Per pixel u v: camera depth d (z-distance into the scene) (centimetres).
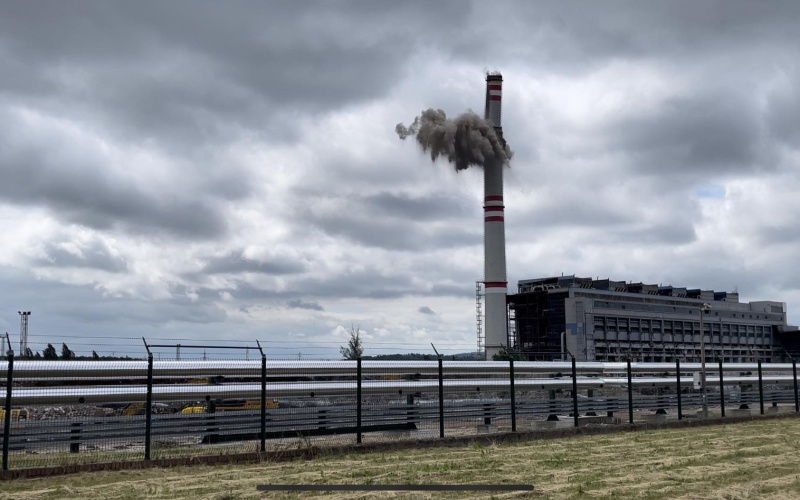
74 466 1750
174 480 1670
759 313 16512
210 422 2067
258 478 1695
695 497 1475
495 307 10438
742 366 4019
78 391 1888
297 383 2288
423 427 2697
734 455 2145
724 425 3288
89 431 1859
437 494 1498
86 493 1505
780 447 2370
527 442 2519
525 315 13625
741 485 1627
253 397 2211
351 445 2183
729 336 15662
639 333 13775
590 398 3012
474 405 2600
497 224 10588
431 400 2722
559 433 2712
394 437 2428
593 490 1547
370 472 1780
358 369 2302
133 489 1548
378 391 2459
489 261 10569
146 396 1997
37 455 1859
